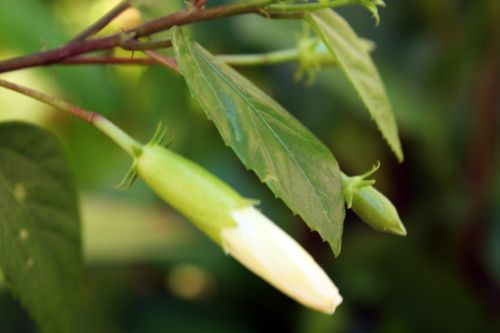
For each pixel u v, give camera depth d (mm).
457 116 719
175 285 739
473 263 706
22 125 385
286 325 687
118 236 630
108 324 653
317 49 414
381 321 671
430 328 665
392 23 729
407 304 662
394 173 725
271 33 639
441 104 715
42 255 391
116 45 349
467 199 707
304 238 687
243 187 694
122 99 716
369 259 663
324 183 331
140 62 368
